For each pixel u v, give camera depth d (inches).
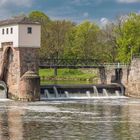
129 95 5442.9
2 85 5088.6
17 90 4923.7
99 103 4707.2
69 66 5595.5
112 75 5738.2
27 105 4439.0
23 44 4945.9
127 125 3410.4
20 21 4928.6
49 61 5885.8
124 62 6540.4
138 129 3270.2
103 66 5836.6
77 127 3319.4
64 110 4126.5
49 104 4547.2
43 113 3922.2
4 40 5162.4
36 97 4808.1
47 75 7603.4
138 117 3774.6
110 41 7765.8
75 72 7765.8
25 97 4800.7
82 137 3006.9
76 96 5137.8
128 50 6599.4
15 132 3144.7
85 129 3248.0
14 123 3444.9
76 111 4079.7
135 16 6761.8
